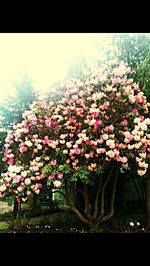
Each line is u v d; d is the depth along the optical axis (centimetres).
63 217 741
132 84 592
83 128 579
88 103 586
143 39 665
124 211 767
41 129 598
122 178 765
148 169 611
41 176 572
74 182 645
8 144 608
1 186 585
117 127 571
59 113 597
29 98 780
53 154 589
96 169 568
